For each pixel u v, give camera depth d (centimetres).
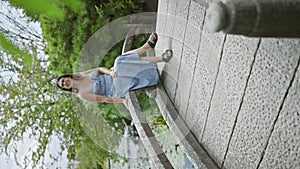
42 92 473
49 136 485
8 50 108
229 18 84
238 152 175
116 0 421
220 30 87
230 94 180
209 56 204
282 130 140
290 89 132
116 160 462
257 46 150
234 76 174
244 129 168
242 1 85
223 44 184
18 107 464
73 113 481
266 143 151
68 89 314
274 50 139
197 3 217
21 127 466
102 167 483
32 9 88
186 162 274
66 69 450
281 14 87
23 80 452
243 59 164
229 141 184
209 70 205
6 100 457
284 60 133
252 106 159
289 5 87
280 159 143
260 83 151
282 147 141
